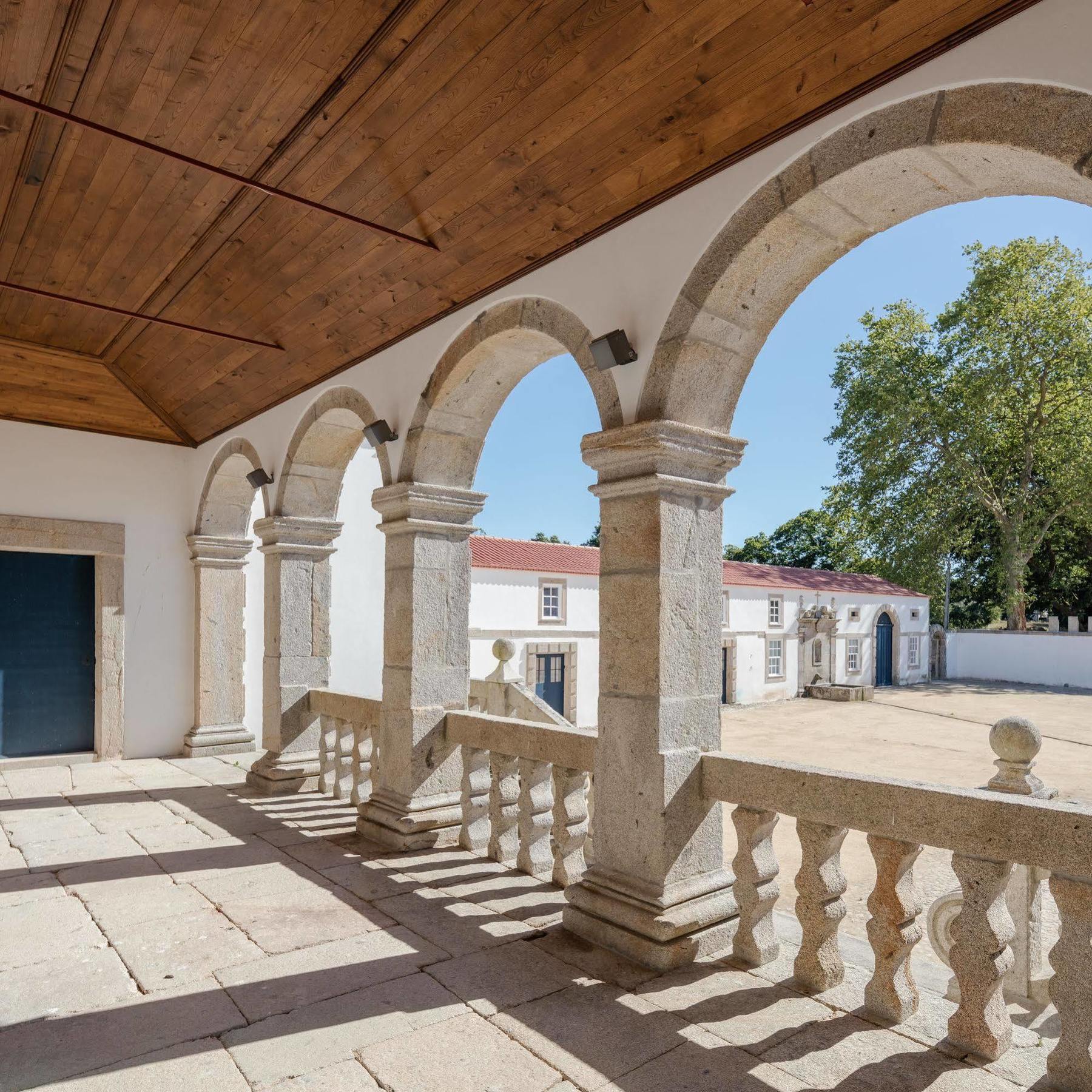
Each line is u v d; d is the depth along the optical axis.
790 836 6.79
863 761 10.55
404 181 3.54
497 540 14.08
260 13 2.80
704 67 2.55
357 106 3.20
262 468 6.34
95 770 6.59
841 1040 2.35
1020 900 2.86
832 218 2.69
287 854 4.24
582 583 14.08
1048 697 18.89
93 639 7.16
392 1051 2.31
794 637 19.33
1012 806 2.18
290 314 4.97
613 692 3.13
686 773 3.02
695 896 2.97
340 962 2.91
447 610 4.61
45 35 2.94
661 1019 2.48
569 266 3.51
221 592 7.50
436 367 4.39
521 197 3.38
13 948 3.04
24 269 5.09
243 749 7.47
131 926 3.26
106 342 6.43
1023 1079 2.12
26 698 6.83
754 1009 2.54
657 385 3.04
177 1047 2.34
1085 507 19.41
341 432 5.75
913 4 2.14
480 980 2.76
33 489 6.80
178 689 7.44
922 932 2.51
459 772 4.63
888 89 2.36
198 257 4.71
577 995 2.64
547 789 3.99
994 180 2.41
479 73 2.89
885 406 20.12
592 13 2.52
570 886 3.24
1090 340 18.39
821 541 33.56
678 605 3.05
